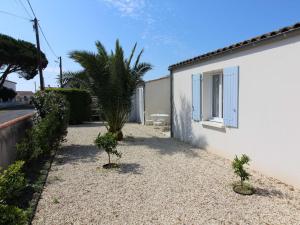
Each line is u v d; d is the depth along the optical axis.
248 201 4.60
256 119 6.14
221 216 4.07
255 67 6.13
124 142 10.39
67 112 9.37
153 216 4.09
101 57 10.56
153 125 16.28
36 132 7.19
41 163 7.06
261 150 6.03
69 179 5.82
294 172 5.17
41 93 9.44
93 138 11.36
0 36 31.59
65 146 9.59
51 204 4.53
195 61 8.91
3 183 3.10
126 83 10.91
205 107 8.73
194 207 4.39
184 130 10.23
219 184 5.45
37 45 19.27
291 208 4.31
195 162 7.18
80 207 4.41
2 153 5.47
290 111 5.21
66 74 10.94
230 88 7.03
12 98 52.19
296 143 5.10
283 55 5.32
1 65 34.19
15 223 2.63
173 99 11.16
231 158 7.18
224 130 7.48
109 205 4.49
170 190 5.14
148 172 6.31
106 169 6.57
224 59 7.36
